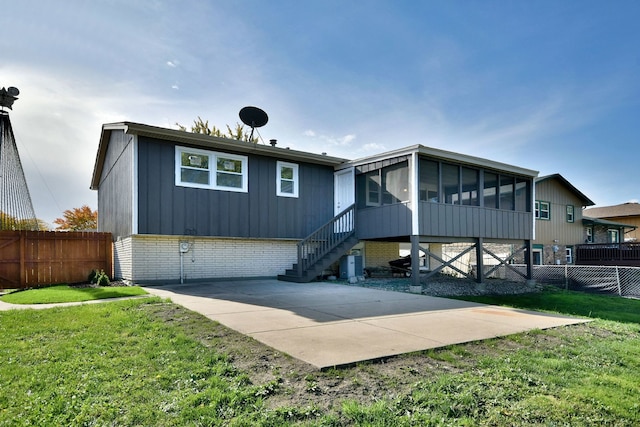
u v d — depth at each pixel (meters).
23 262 11.02
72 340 4.47
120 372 3.48
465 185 12.36
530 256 14.23
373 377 3.44
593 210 35.84
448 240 11.82
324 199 14.02
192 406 2.82
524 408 2.94
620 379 3.63
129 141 10.98
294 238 13.16
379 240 13.80
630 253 17.36
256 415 2.69
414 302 7.88
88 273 11.98
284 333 4.84
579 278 13.95
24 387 3.16
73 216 25.23
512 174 13.78
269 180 12.74
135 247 10.49
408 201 11.13
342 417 2.70
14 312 6.07
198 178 11.37
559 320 6.44
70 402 2.88
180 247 11.13
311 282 11.70
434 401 2.98
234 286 10.27
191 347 4.21
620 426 2.73
